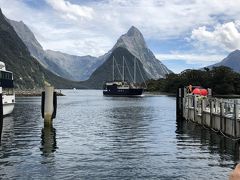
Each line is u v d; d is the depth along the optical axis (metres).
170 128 46.31
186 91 59.84
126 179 20.64
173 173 22.06
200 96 50.50
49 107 47.00
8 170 22.66
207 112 44.50
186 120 55.69
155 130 44.28
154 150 29.78
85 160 25.58
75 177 20.98
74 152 28.78
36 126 48.78
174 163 24.78
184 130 43.88
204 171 22.61
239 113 37.12
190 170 22.83
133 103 126.00
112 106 106.69
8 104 64.56
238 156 27.28
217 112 41.28
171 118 63.00
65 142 34.25
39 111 80.75
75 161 25.25
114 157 26.69
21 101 143.38
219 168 23.44
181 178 20.98
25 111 80.62
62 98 194.12
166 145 32.44
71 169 22.86
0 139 36.03
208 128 44.44
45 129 45.34
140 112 79.75
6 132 42.00
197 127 46.94
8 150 29.66
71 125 50.84
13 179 20.61
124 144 33.00
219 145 32.41
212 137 37.47
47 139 36.25
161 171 22.50
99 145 32.38
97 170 22.62
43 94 47.91
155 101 143.12
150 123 53.69
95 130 44.59
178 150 29.81
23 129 45.16
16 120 57.72
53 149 30.19
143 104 118.19
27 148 30.66
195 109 50.16
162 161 25.41
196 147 31.38
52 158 26.28
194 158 26.50
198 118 49.16
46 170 22.62
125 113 76.75
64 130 44.44
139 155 27.52
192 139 36.16
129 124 52.34
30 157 26.67
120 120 59.34
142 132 42.31
